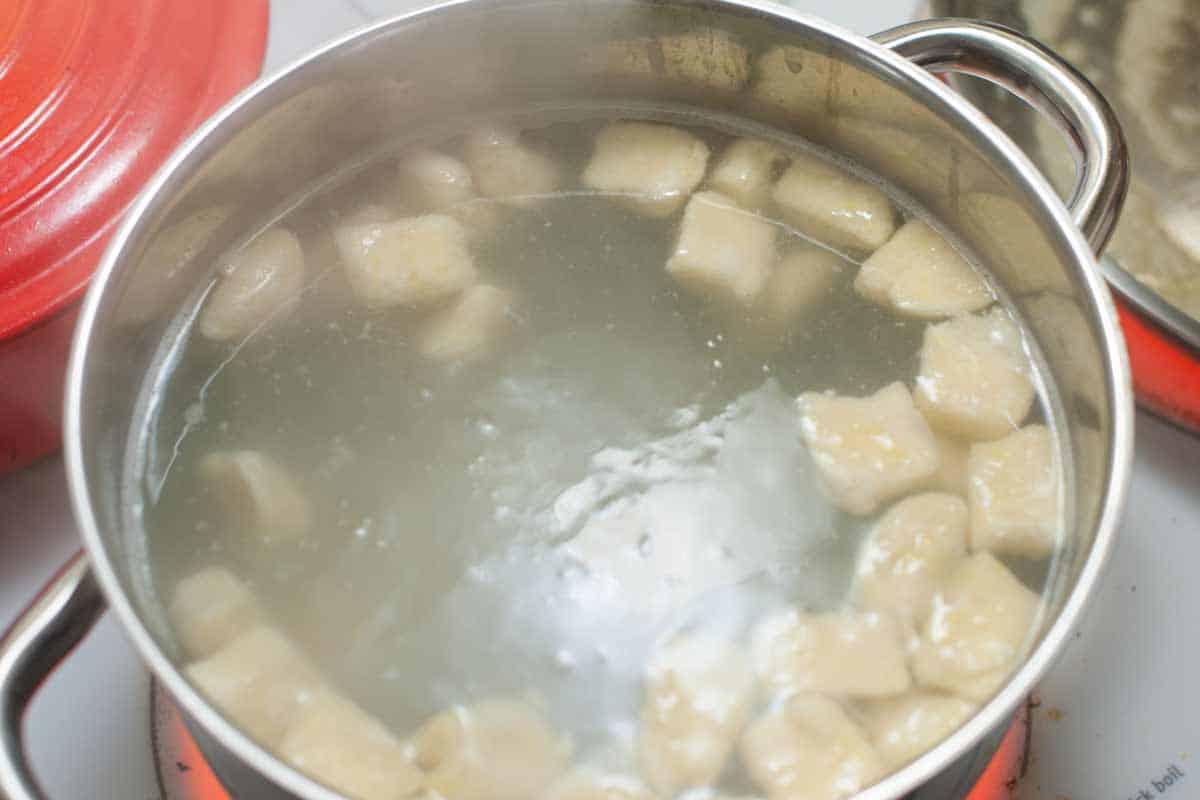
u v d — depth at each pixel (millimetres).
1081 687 438
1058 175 501
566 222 468
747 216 466
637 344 442
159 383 436
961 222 450
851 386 435
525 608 406
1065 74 424
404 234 458
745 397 433
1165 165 512
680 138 477
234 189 442
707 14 437
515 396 434
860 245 461
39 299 446
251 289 449
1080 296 396
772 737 391
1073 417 413
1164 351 462
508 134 480
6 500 468
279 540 416
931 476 424
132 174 468
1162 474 470
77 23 484
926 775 339
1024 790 425
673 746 390
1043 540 412
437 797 384
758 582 408
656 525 415
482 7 435
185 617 404
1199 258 495
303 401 435
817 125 464
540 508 417
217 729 346
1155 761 428
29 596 456
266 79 426
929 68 443
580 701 395
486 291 449
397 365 441
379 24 432
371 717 393
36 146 463
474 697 396
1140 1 531
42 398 460
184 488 423
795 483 421
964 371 432
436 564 412
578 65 464
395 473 423
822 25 428
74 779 427
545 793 385
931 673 397
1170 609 448
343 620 405
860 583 409
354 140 465
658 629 403
